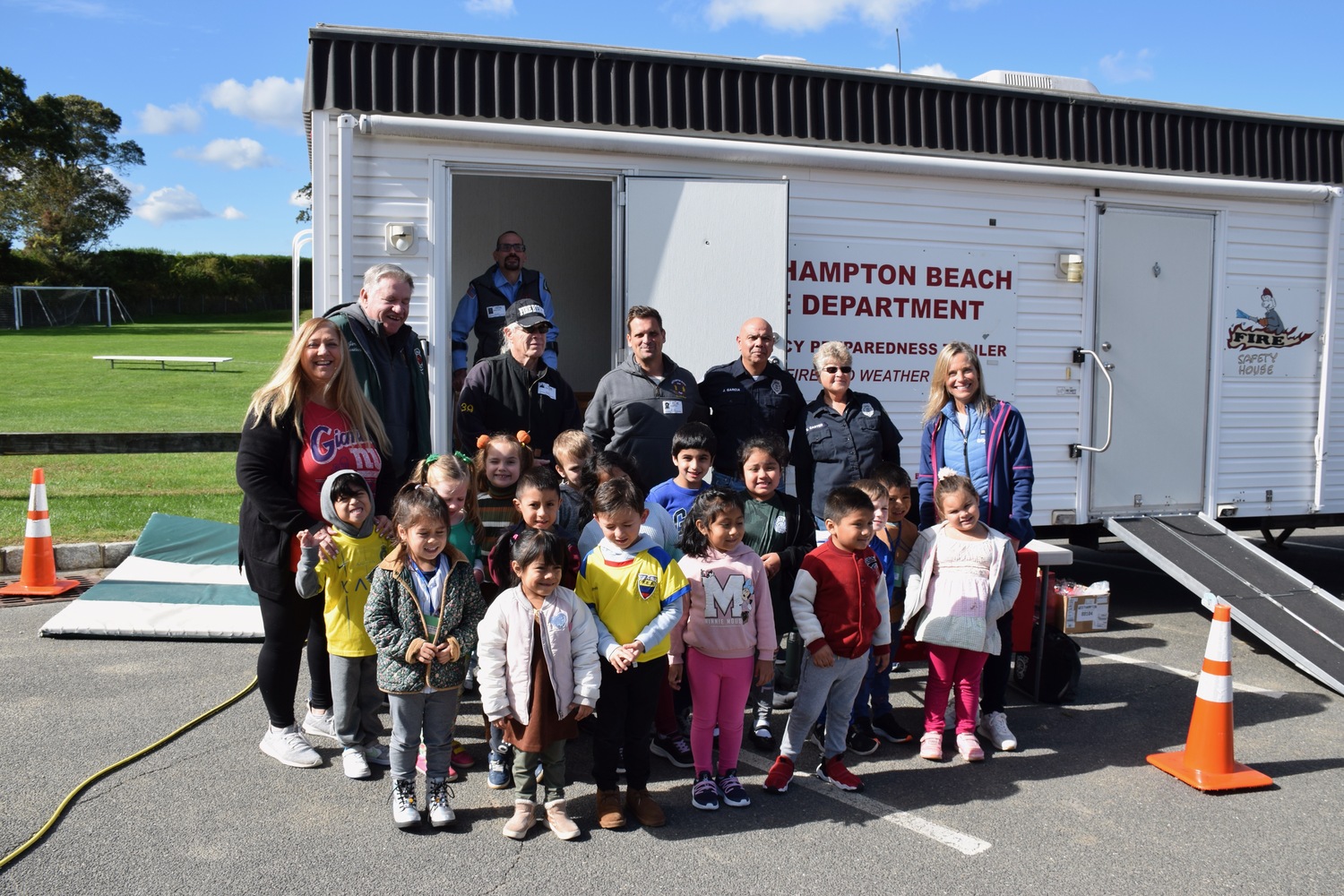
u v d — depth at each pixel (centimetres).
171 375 2164
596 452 435
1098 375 666
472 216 846
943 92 633
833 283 607
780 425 512
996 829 356
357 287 537
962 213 631
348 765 387
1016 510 458
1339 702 498
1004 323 643
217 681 486
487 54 555
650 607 352
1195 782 392
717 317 571
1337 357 728
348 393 390
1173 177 664
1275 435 712
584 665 342
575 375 873
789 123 603
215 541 689
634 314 491
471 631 352
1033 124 650
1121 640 612
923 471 483
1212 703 399
